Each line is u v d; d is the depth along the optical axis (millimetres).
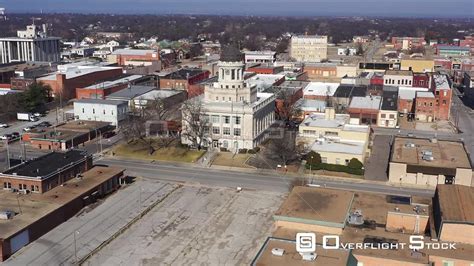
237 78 155000
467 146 156625
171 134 161500
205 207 107312
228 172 130375
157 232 95250
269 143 151750
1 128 173750
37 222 91438
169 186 119938
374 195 94750
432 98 191125
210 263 83875
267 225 98312
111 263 83750
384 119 182375
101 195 112062
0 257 83438
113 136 165375
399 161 123188
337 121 154875
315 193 90438
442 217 74562
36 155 144125
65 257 85125
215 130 148875
